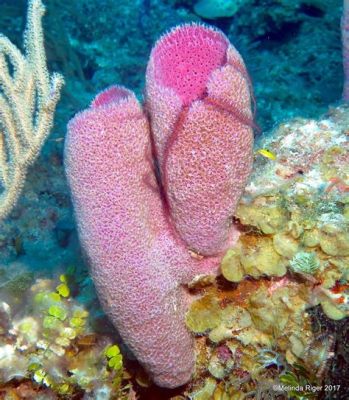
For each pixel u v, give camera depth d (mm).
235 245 511
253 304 508
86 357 563
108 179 436
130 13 2014
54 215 1013
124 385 607
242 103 414
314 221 513
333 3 1676
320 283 493
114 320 483
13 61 577
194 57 456
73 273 654
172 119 414
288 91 1493
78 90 1531
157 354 495
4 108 597
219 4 2010
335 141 632
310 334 492
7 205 667
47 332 555
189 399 583
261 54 1778
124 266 451
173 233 488
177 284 502
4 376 530
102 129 427
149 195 472
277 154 636
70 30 1879
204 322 511
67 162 446
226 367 539
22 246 907
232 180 438
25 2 1468
